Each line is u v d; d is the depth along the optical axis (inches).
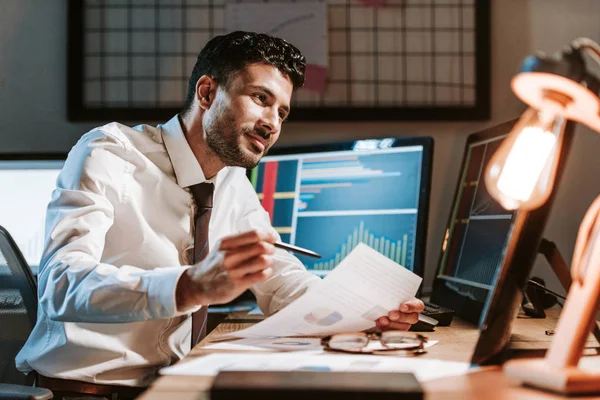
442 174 73.8
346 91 73.1
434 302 62.3
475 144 62.3
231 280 33.2
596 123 27.1
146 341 47.6
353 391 23.6
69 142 73.4
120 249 47.9
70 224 41.7
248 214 59.6
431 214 73.5
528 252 31.0
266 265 33.4
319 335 40.6
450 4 73.4
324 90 73.0
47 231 43.7
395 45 73.4
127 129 51.4
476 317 50.3
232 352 35.1
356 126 74.0
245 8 72.7
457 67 73.4
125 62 72.9
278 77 49.5
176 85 73.0
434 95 73.3
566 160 31.5
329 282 37.5
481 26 73.1
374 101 73.1
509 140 33.6
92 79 72.9
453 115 72.9
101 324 46.6
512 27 74.5
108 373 46.2
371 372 27.2
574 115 27.2
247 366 30.5
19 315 51.6
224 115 48.9
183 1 72.8
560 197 72.7
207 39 72.7
